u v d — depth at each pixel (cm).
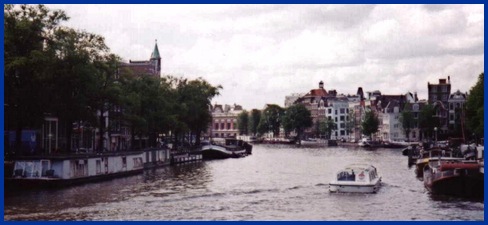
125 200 5362
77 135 9831
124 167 7812
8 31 6050
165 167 9650
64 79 6391
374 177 6066
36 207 4941
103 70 7300
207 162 11044
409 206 5022
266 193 5881
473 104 10519
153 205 5091
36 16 6222
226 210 4872
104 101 7412
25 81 6206
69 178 6381
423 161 7638
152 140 11069
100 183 6806
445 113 18612
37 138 8356
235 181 7150
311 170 8888
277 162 10919
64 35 6419
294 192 5947
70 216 4562
